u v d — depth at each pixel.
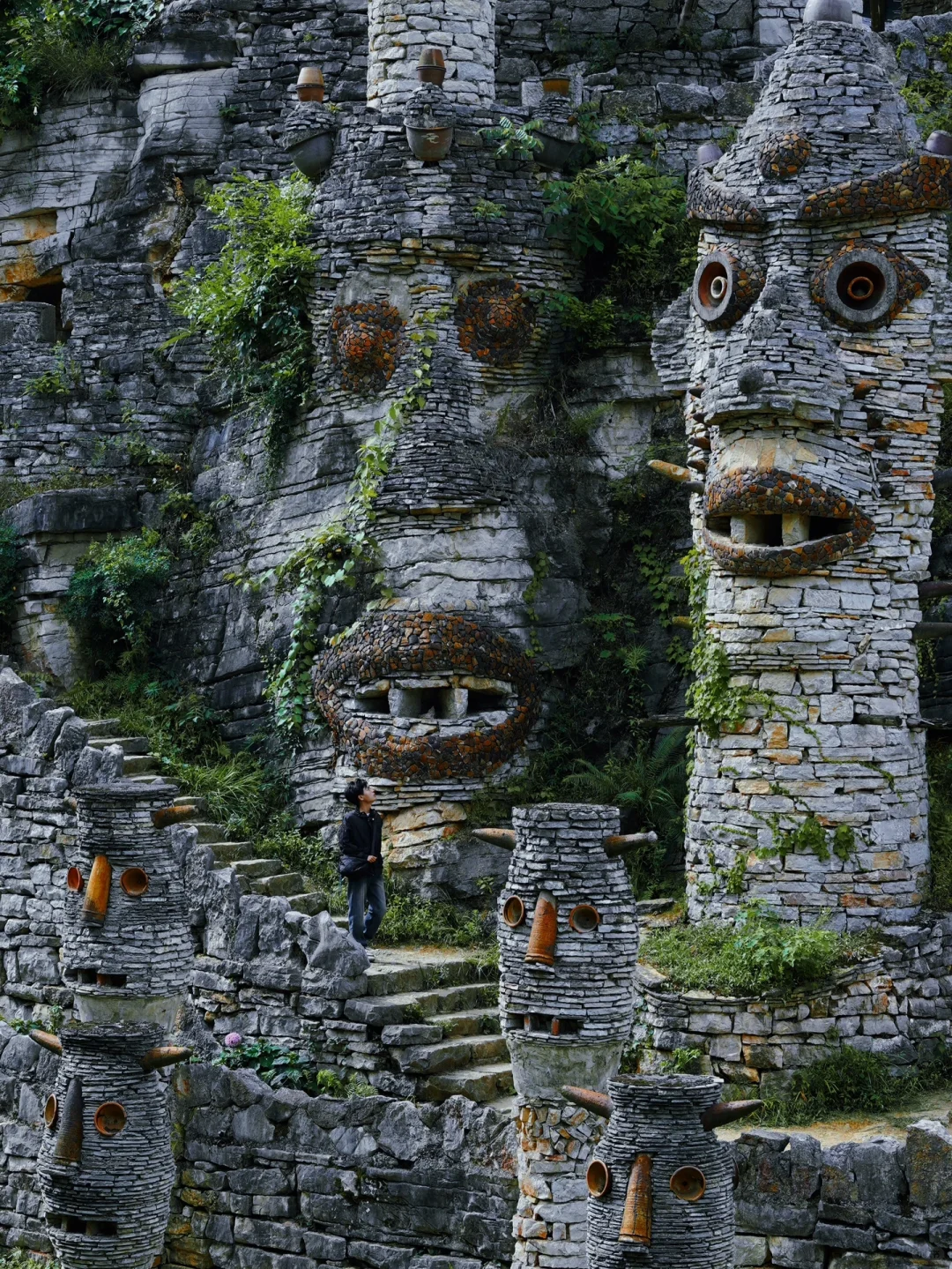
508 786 69.62
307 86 73.81
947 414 71.06
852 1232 46.81
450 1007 60.09
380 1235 52.97
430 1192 52.28
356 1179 53.50
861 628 59.44
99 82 88.00
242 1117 55.69
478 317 72.69
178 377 83.56
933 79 81.75
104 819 50.81
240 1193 55.38
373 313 72.25
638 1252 39.06
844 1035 56.38
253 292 74.38
